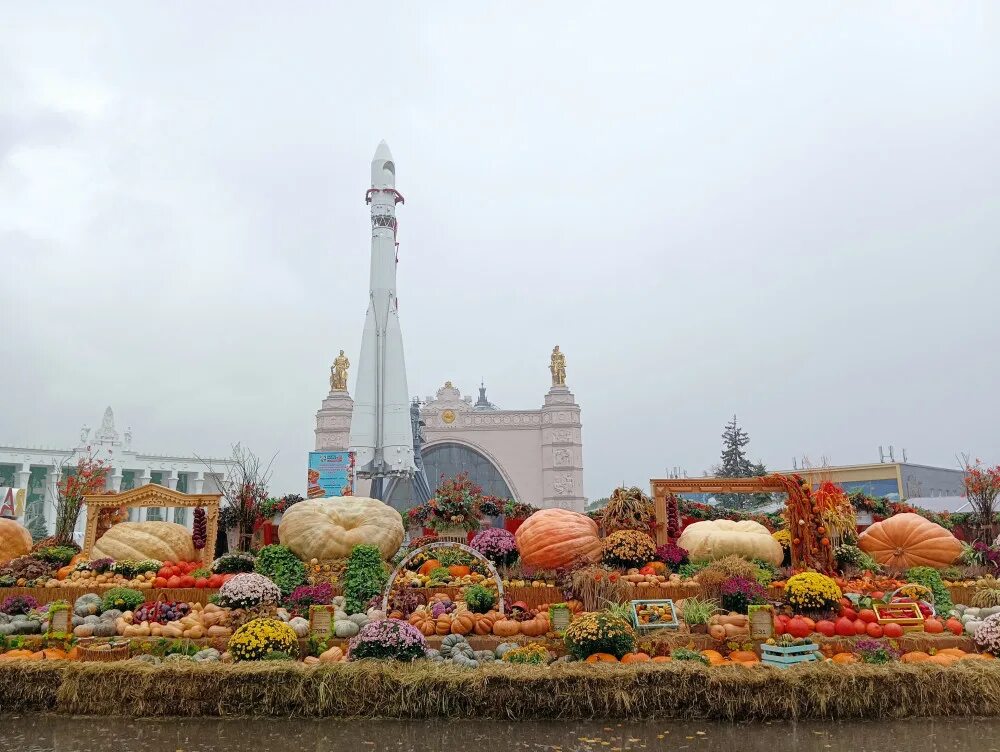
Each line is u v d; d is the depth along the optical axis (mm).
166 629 11398
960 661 9344
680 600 12555
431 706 8758
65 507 20734
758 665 9242
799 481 15875
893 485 46500
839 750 7691
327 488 36031
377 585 13023
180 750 7797
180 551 16922
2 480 55062
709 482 16766
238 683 8953
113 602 12891
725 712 8641
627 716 8672
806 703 8688
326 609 11031
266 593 12203
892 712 8719
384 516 16922
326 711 8836
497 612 11805
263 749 7801
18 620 12383
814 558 15273
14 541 18344
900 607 11852
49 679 9266
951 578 15281
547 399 69188
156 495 17688
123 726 8641
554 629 11008
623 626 10203
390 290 50531
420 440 62250
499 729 8375
